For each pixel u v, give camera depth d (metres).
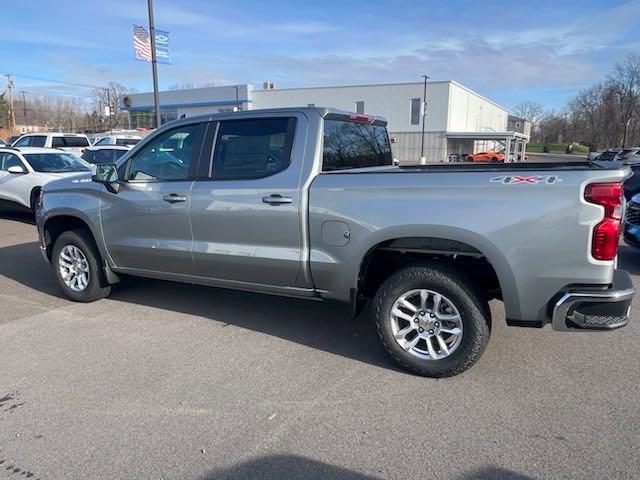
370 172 3.91
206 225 4.57
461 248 3.68
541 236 3.36
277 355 4.29
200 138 4.66
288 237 4.19
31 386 3.77
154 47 16.08
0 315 5.28
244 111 4.50
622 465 2.80
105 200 5.18
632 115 74.50
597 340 4.52
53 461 2.91
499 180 3.46
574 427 3.17
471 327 3.66
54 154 12.01
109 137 24.88
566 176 3.31
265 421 3.29
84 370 4.02
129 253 5.14
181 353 4.33
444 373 3.78
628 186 10.04
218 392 3.66
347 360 4.18
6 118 76.81
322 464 2.86
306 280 4.23
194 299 5.76
